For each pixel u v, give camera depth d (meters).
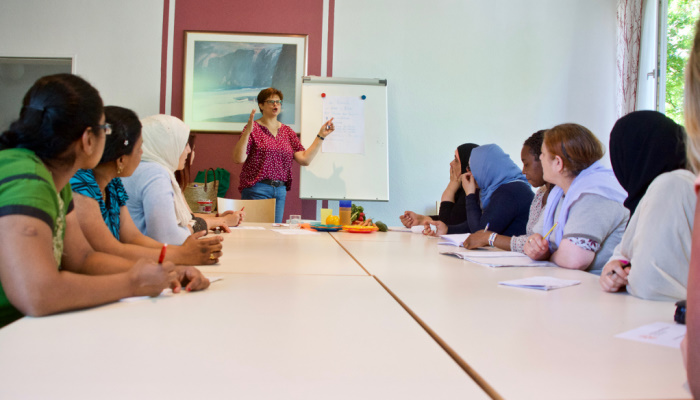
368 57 4.70
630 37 4.52
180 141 2.12
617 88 4.73
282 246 2.00
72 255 1.20
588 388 0.61
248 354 0.71
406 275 1.41
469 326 0.88
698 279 0.57
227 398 0.56
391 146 4.74
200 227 2.38
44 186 0.89
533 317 0.96
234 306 0.98
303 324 0.87
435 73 4.75
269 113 4.16
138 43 4.54
